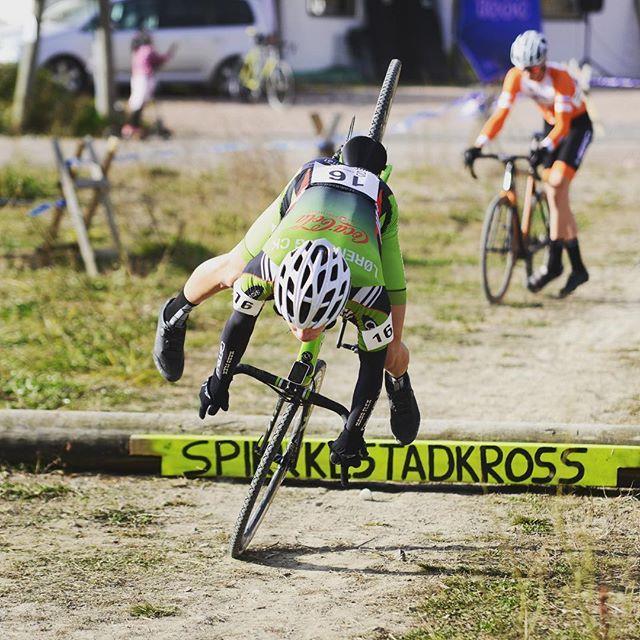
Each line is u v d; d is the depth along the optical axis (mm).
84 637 10242
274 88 62125
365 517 13672
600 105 63344
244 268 10609
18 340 21438
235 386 19172
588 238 31500
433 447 14180
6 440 15008
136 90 48375
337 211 10328
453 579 11562
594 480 13992
